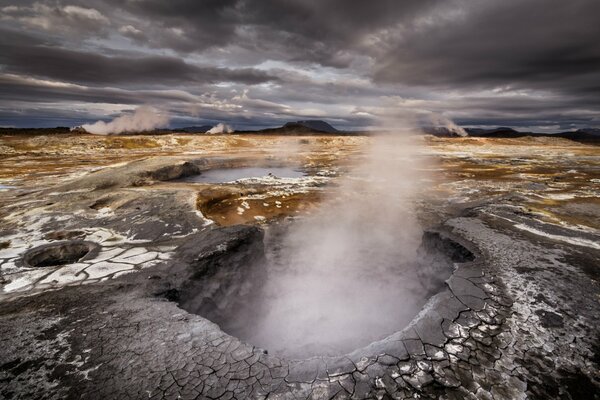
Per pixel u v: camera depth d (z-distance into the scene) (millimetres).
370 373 3881
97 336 4605
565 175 24141
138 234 9703
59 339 4547
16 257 8047
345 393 3617
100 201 13328
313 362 4070
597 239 8062
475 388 3738
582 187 18266
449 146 68688
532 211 11461
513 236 8195
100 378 3842
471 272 6246
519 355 4211
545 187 18641
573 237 8180
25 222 10828
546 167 29938
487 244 7625
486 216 10219
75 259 8773
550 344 4383
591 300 5316
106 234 9719
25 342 4480
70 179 20688
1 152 40625
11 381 3805
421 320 4855
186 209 12039
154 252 8297
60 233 9742
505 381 3840
